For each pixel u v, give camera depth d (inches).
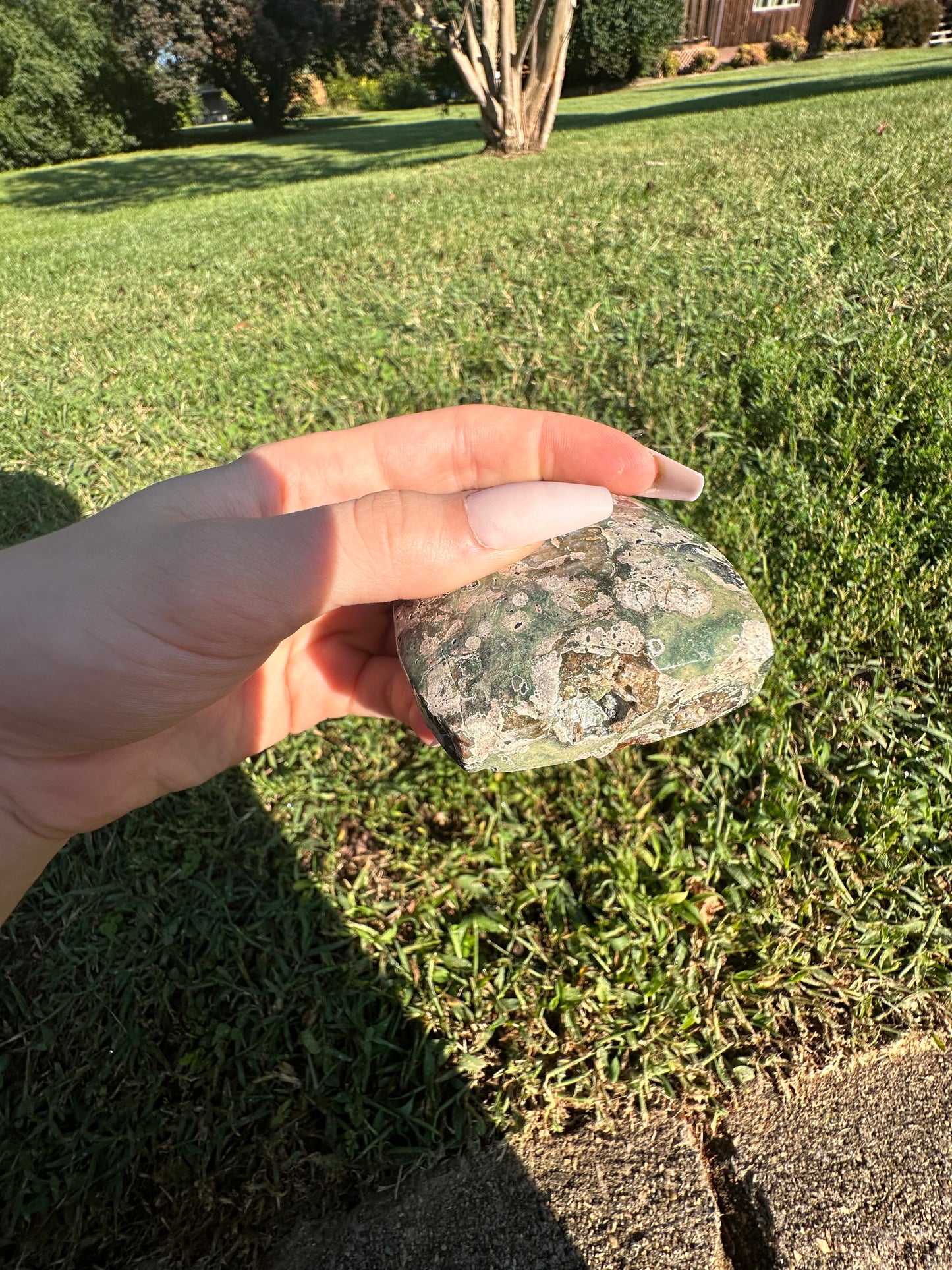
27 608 5.8
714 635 6.1
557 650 6.1
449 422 7.3
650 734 6.3
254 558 5.6
